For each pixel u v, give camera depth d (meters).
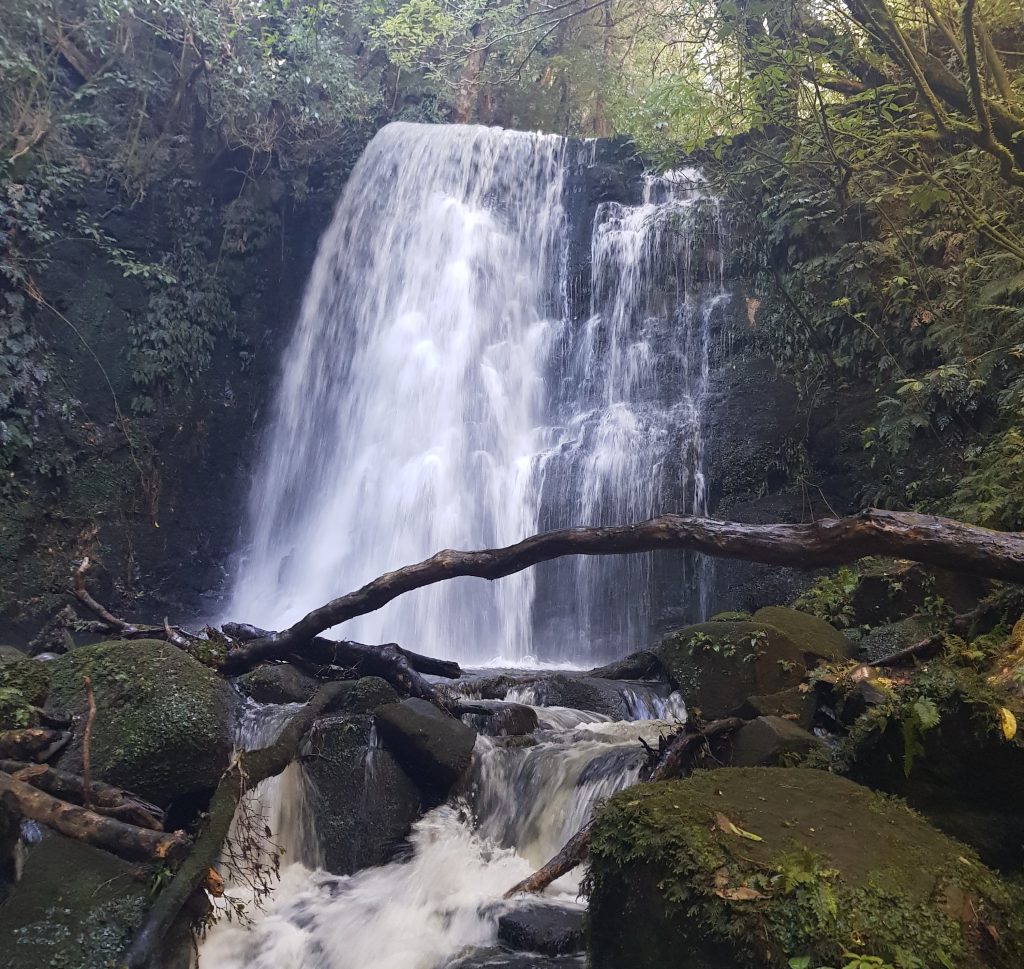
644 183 13.77
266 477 14.40
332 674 6.52
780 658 5.83
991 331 8.64
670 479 11.30
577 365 13.05
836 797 3.39
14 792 4.14
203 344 13.74
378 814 5.39
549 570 11.23
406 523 12.95
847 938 2.54
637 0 14.61
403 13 14.70
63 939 3.67
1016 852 3.51
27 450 11.58
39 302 11.99
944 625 5.96
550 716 6.52
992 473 7.08
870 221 10.59
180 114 14.03
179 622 12.82
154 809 4.29
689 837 2.96
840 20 8.64
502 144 14.75
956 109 8.60
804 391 10.80
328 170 15.67
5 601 10.97
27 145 12.11
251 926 4.68
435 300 14.23
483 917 4.54
